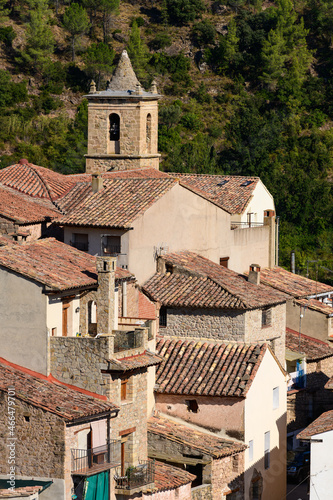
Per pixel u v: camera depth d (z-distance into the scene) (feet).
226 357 442.09
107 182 497.05
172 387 431.84
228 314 454.40
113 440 374.02
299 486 482.28
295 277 568.82
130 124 620.08
